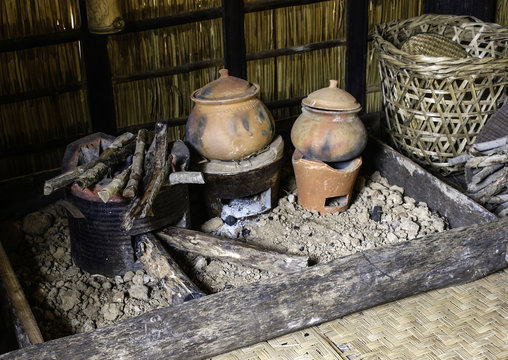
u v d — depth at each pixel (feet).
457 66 6.35
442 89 6.59
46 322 5.33
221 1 6.90
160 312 4.75
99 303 5.53
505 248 5.49
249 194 6.29
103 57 6.54
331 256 6.02
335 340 4.95
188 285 5.30
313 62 7.61
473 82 6.55
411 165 6.79
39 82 6.44
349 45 7.64
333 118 6.21
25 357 4.40
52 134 6.69
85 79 6.63
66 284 5.69
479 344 4.88
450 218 6.42
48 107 6.57
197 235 5.84
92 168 5.50
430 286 5.32
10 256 6.04
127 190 5.27
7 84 6.31
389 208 6.66
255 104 6.13
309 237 6.23
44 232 6.35
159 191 5.59
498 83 6.57
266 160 6.20
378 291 5.15
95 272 5.85
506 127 6.47
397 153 6.97
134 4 6.54
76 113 6.72
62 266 5.98
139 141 5.94
